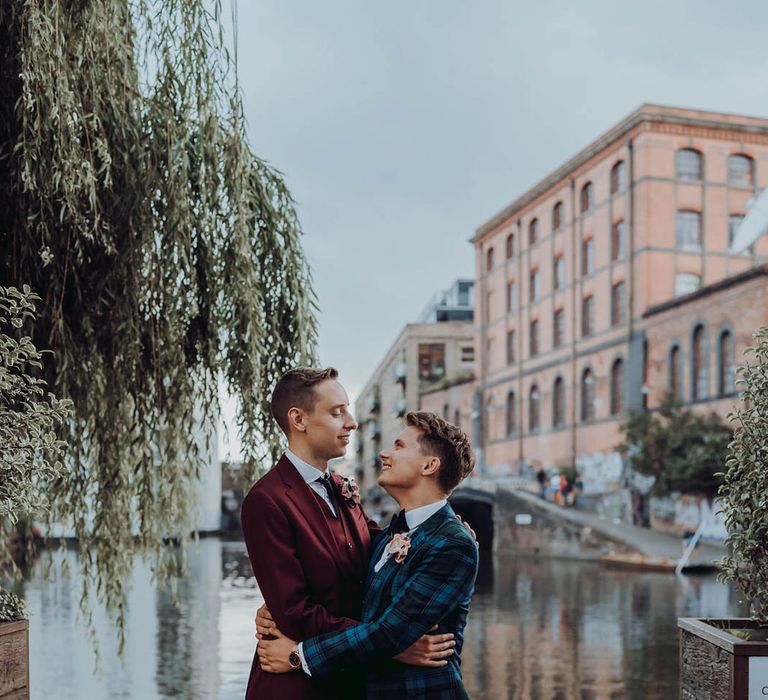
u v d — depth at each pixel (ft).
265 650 9.31
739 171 125.29
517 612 57.16
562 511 123.24
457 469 9.56
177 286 17.12
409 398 218.18
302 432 9.93
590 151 134.41
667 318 115.14
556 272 146.82
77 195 15.51
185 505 18.54
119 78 16.75
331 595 9.46
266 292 18.44
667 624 50.57
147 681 33.76
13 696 11.35
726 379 104.27
